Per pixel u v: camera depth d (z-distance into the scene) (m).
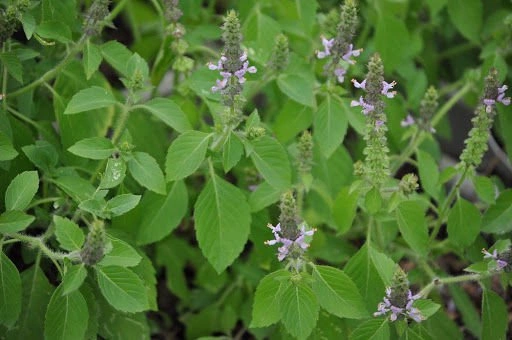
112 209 0.56
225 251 0.60
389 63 0.73
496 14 0.73
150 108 0.59
